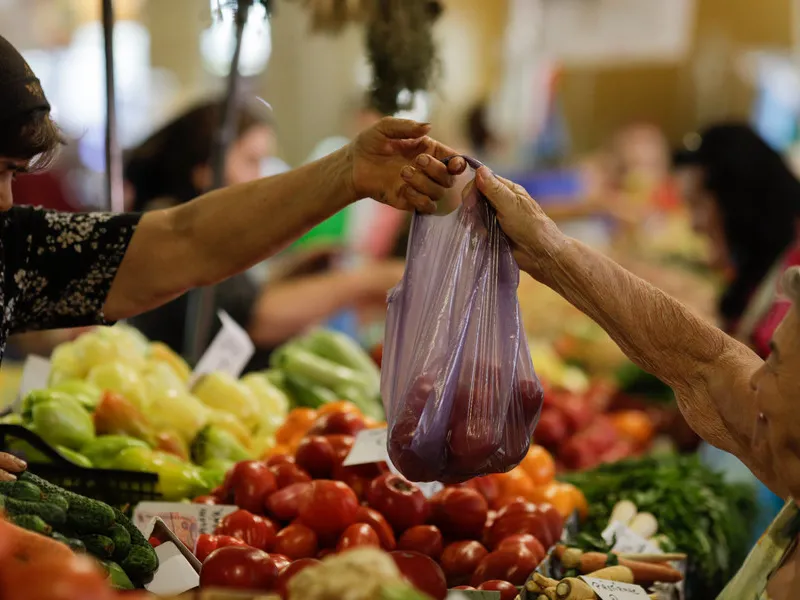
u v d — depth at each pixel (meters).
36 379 2.58
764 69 8.01
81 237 2.02
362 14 2.38
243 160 3.69
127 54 7.72
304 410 2.66
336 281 4.11
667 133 8.51
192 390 2.81
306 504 1.90
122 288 2.05
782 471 1.37
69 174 6.23
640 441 3.76
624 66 8.46
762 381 1.35
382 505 1.94
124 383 2.54
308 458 2.10
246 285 3.80
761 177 4.01
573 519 2.26
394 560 1.62
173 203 3.63
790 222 4.02
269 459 2.20
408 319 1.68
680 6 5.46
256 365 3.94
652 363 1.62
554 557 1.88
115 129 2.67
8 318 1.95
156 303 2.08
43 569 0.95
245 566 1.56
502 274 1.69
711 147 4.08
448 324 1.64
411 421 1.59
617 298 1.61
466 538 1.99
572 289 1.64
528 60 7.71
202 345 3.15
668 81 8.45
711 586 2.37
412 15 2.34
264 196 2.01
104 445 2.24
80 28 7.89
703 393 1.59
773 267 4.05
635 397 4.27
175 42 7.68
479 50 8.31
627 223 5.92
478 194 1.71
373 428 2.18
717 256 4.20
